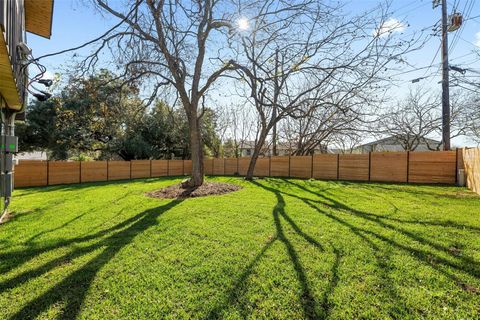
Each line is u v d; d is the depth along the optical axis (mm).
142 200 7027
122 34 6590
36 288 2379
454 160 9281
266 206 5754
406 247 3141
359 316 1888
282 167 14672
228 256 3000
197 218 4773
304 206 5680
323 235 3660
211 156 22344
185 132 19156
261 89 9641
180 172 18797
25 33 6863
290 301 2096
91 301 2162
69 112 8562
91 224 4617
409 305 1993
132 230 4160
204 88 8656
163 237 3744
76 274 2641
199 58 8602
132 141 18078
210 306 2059
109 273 2648
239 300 2125
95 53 6738
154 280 2482
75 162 13953
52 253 3225
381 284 2307
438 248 3092
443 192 7340
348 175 12031
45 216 5336
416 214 4727
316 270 2602
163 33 7410
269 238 3590
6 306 2105
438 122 14273
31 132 15242
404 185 9273
